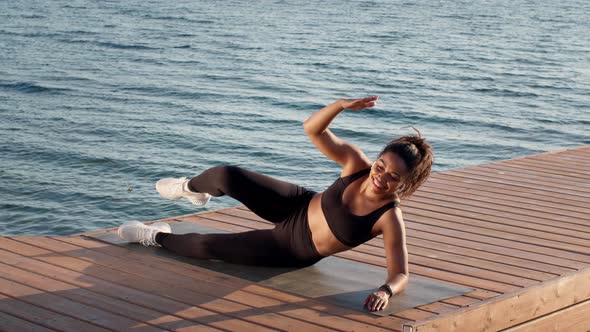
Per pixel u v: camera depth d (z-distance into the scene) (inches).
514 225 215.5
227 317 142.6
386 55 1123.3
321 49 1162.0
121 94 757.9
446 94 822.5
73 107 684.1
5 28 1330.0
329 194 156.4
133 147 536.4
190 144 551.5
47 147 524.7
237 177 161.2
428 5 2193.7
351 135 616.4
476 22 1706.4
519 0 2527.1
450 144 596.7
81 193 419.8
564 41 1373.0
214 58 1036.5
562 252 190.9
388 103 757.9
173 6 1905.8
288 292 156.9
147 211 393.4
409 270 174.2
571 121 700.0
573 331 170.9
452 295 157.3
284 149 543.5
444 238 201.5
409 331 132.7
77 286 156.1
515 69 1023.0
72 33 1289.4
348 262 178.2
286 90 805.2
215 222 211.6
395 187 148.2
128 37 1254.3
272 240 165.8
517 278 169.9
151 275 164.6
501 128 660.7
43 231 358.0
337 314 145.9
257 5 2012.8
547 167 299.4
